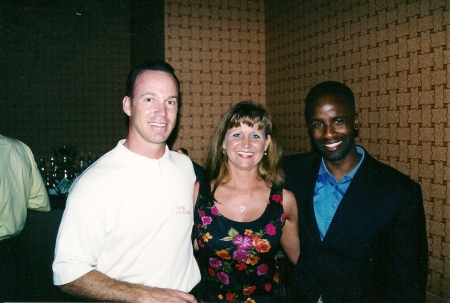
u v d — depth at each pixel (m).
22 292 2.24
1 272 2.03
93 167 1.47
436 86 1.82
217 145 1.76
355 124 1.63
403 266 1.47
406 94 2.00
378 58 2.18
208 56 3.39
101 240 1.41
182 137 3.36
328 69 2.64
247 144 1.65
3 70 4.22
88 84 4.43
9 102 4.25
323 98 1.54
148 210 1.44
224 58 3.44
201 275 1.72
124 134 4.52
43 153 4.35
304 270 1.67
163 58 3.28
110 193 1.40
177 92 1.52
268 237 1.64
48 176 3.29
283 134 3.29
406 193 1.49
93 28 4.41
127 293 1.33
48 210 2.35
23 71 4.27
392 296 1.50
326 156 1.58
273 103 3.45
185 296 1.39
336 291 1.58
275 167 1.78
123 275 1.44
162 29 3.27
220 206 1.69
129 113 1.52
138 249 1.43
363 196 1.54
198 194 1.72
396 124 2.07
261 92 3.57
